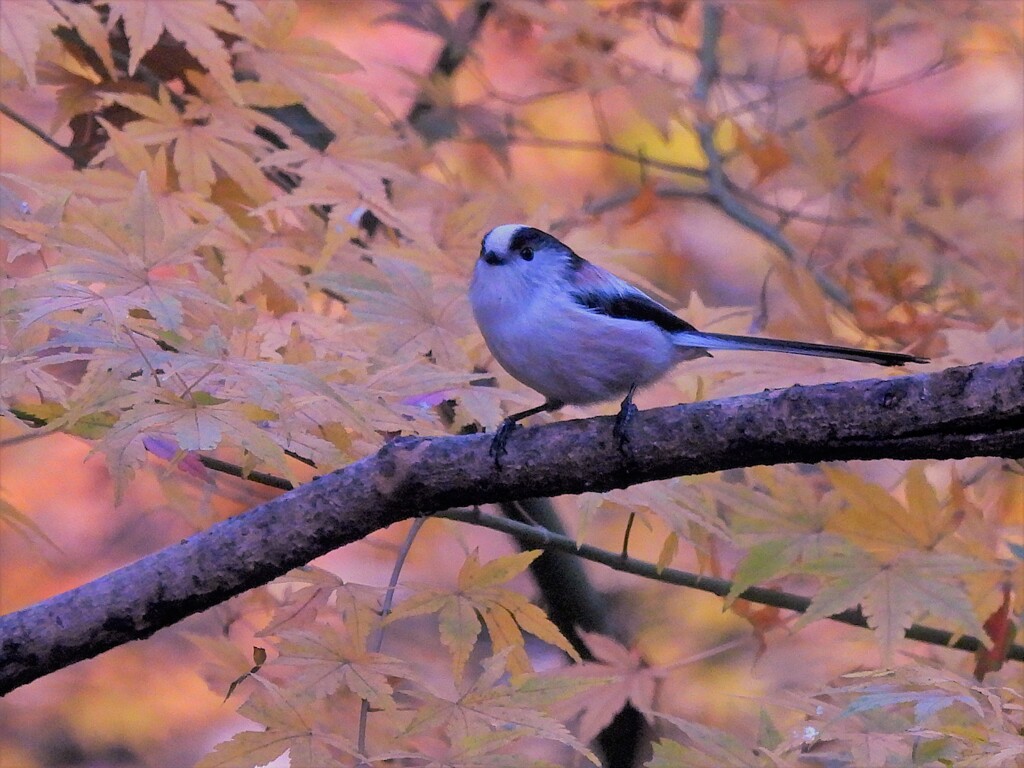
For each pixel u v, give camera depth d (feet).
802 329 31.94
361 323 26.94
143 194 23.57
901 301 35.81
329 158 31.24
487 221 34.99
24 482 42.09
